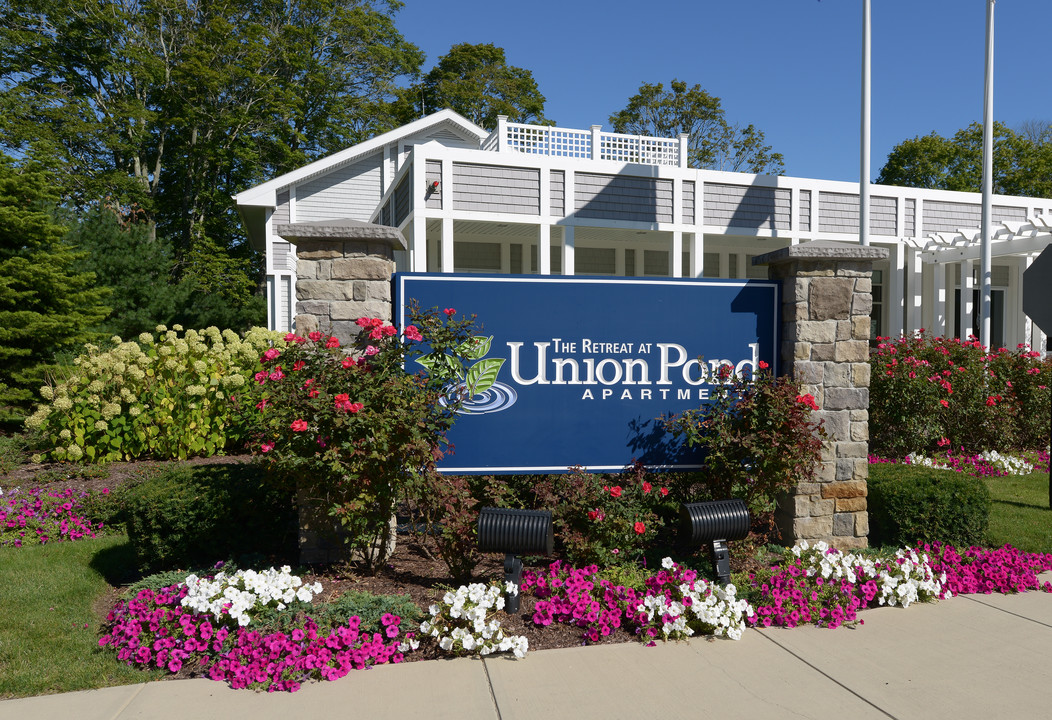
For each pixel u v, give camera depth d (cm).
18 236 1017
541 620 372
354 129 3359
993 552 480
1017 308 1636
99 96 2781
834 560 422
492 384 487
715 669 331
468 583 418
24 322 980
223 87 2819
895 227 1456
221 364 776
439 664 338
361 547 439
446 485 418
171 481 477
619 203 1268
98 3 2662
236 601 349
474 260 1706
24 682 319
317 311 451
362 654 336
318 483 406
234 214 2986
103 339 1223
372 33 3191
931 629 379
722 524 414
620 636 370
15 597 414
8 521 544
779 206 1380
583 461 495
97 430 720
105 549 512
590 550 431
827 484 482
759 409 460
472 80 3538
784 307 505
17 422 983
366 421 383
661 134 4291
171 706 298
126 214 2664
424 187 1136
